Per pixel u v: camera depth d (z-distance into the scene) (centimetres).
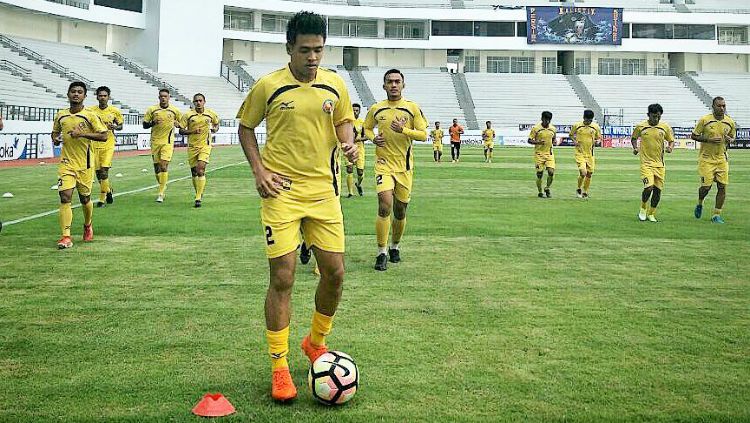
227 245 736
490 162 2575
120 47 4819
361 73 5456
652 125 972
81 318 445
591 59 5784
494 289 539
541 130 1305
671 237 827
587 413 296
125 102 3956
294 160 337
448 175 1903
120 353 375
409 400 310
